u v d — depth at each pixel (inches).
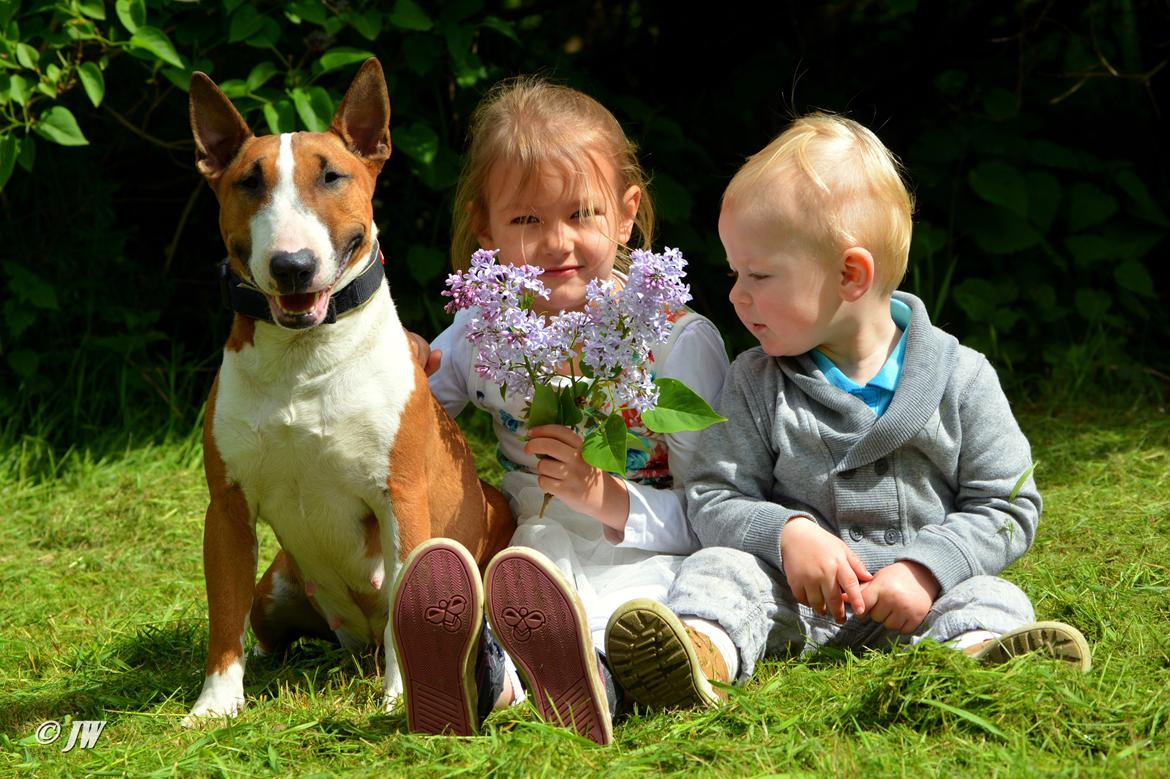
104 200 346.0
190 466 312.5
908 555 165.0
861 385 175.0
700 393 189.0
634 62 406.0
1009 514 170.9
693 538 184.2
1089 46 385.4
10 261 321.4
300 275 158.7
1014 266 369.4
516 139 186.5
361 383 171.8
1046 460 291.9
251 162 166.7
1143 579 203.5
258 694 176.2
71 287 332.8
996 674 142.9
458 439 194.5
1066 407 335.6
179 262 378.9
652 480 193.8
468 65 325.7
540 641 145.0
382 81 178.9
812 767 133.5
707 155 377.7
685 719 149.3
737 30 402.9
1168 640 170.9
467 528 192.1
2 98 279.1
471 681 148.6
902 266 177.2
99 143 352.2
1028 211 361.4
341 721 155.6
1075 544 226.4
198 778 141.9
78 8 285.1
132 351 342.3
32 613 225.0
